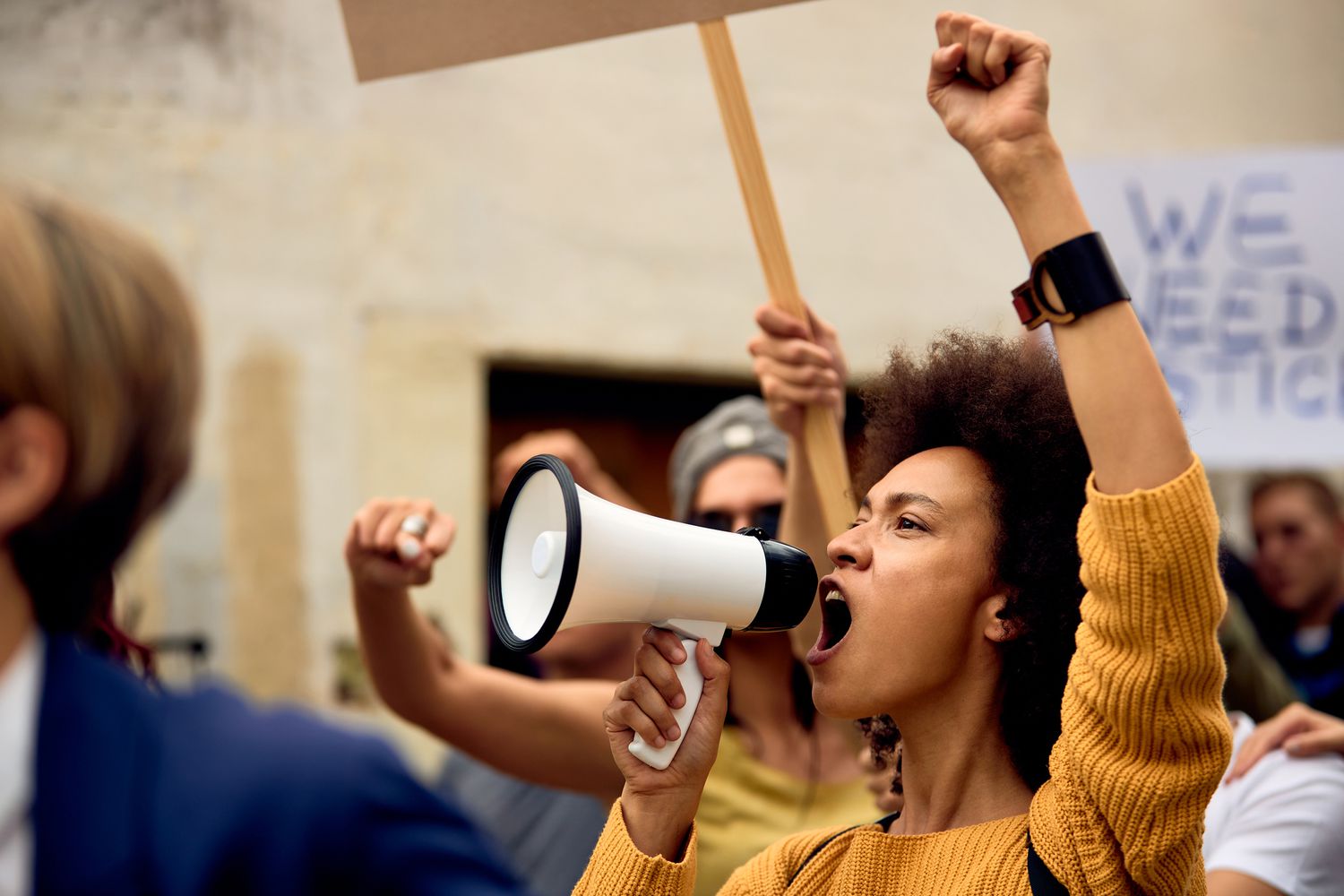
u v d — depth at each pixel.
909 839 1.56
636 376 4.74
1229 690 2.63
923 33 5.03
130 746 0.86
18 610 0.92
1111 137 5.14
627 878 1.52
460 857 0.87
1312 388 3.98
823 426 2.20
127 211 4.30
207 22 4.41
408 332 4.49
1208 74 5.23
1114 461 1.39
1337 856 2.08
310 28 4.51
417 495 4.45
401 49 1.94
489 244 4.59
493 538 1.56
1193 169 4.07
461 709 2.35
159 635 4.16
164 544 4.20
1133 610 1.35
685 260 4.76
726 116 2.15
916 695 1.58
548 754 2.40
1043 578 1.57
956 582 1.57
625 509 1.51
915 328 4.90
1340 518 4.41
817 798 2.58
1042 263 1.43
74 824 0.83
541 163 4.66
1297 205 4.04
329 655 4.30
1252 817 2.12
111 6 4.34
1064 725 1.44
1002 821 1.52
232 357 4.33
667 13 2.01
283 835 0.83
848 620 1.66
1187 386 4.01
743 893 1.64
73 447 0.90
